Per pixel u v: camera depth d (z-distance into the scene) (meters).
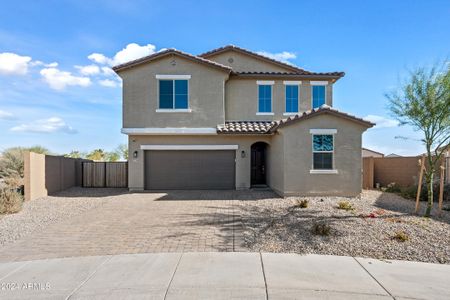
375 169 21.58
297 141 15.42
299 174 15.41
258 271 6.39
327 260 7.04
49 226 10.20
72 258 7.23
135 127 17.86
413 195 15.58
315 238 8.49
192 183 18.88
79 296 5.36
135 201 15.02
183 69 17.98
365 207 12.79
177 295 5.36
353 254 7.43
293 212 11.77
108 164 22.00
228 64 21.27
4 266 6.78
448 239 8.28
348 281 5.93
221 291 5.51
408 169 19.59
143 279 6.01
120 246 8.10
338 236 8.59
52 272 6.40
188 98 17.98
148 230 9.59
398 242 8.10
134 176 18.59
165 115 17.94
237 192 17.69
